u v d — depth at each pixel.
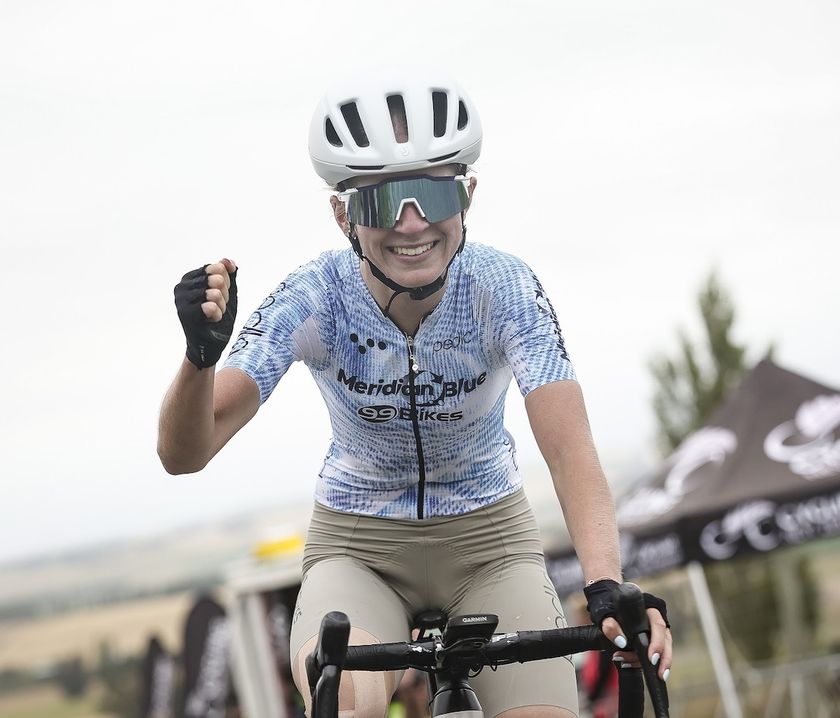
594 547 2.10
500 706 2.32
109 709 57.81
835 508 5.85
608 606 1.93
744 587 12.71
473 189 2.48
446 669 2.00
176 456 2.21
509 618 2.49
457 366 2.44
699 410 13.78
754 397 6.45
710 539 6.00
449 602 2.63
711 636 7.05
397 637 2.47
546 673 2.32
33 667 64.38
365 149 2.31
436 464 2.53
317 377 2.55
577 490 2.19
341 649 1.81
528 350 2.35
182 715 7.81
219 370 2.36
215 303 2.02
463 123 2.39
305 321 2.43
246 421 2.38
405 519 2.55
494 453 2.59
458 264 2.43
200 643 7.89
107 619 70.50
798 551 12.77
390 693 2.37
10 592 87.62
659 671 1.84
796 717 8.00
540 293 2.42
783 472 6.06
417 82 2.36
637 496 6.62
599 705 6.27
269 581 5.67
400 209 2.26
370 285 2.42
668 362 13.97
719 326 13.84
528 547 2.62
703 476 6.30
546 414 2.28
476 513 2.58
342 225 2.41
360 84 2.37
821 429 6.19
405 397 2.45
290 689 5.64
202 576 86.94
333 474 2.61
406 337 2.42
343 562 2.56
